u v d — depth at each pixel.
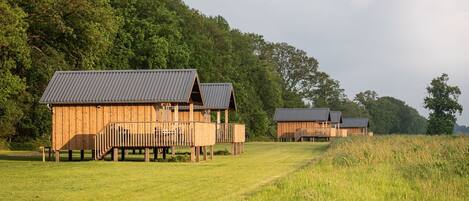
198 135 32.62
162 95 32.78
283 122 91.38
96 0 45.28
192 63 76.44
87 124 33.66
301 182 18.53
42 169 26.47
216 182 21.20
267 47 130.38
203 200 16.64
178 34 68.94
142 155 39.72
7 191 18.58
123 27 63.50
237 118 82.94
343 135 92.94
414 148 33.94
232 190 18.88
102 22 45.72
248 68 102.62
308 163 30.27
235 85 86.38
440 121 105.94
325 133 86.50
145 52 63.28
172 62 67.19
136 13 67.12
